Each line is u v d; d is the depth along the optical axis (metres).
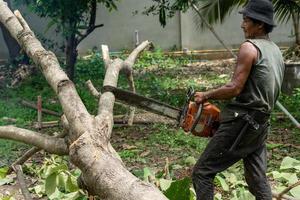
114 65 3.96
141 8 18.97
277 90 4.34
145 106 3.79
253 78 4.19
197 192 4.38
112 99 3.34
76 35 14.07
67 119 3.02
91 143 2.69
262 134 4.34
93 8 12.59
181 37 19.09
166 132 8.97
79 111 2.99
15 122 9.74
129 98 3.61
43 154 7.72
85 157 2.62
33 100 11.91
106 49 4.29
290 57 12.34
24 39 3.65
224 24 18.86
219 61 18.52
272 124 9.72
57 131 9.29
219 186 5.97
